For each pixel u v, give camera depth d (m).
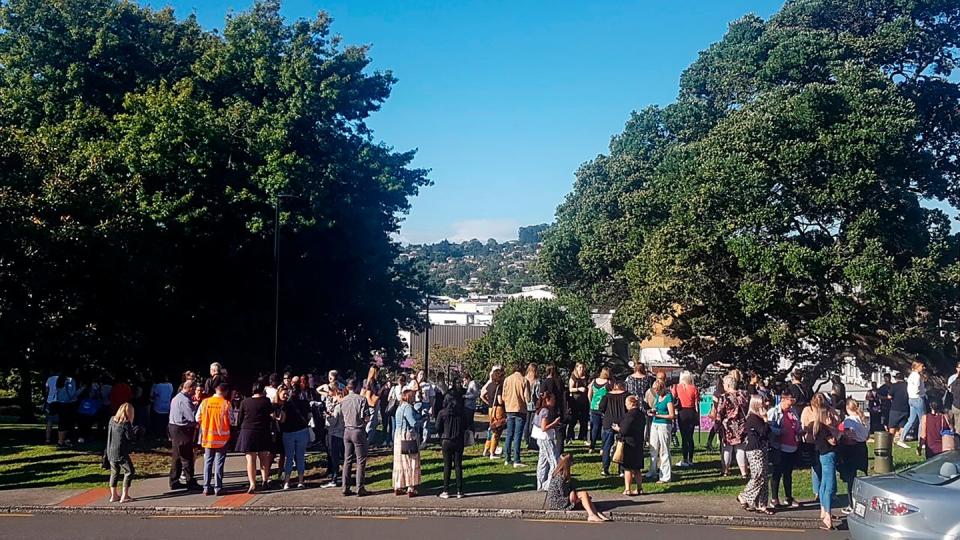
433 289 39.22
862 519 9.74
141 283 24.33
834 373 25.97
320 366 35.06
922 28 28.20
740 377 16.23
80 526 12.10
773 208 22.92
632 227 31.72
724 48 34.34
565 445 18.72
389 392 20.23
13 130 23.56
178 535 11.44
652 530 11.77
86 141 27.27
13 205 20.48
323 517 12.74
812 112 22.80
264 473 14.72
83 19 30.03
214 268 30.44
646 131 38.00
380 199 33.59
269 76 31.03
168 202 26.20
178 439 14.49
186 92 28.05
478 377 30.52
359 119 34.28
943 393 21.31
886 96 23.62
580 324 28.94
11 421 27.55
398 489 13.95
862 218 21.94
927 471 9.96
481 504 13.19
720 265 24.55
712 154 25.27
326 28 32.94
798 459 13.03
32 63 29.56
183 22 34.56
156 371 27.83
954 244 23.42
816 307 23.27
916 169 23.98
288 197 28.11
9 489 14.71
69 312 22.61
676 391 16.25
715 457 17.33
